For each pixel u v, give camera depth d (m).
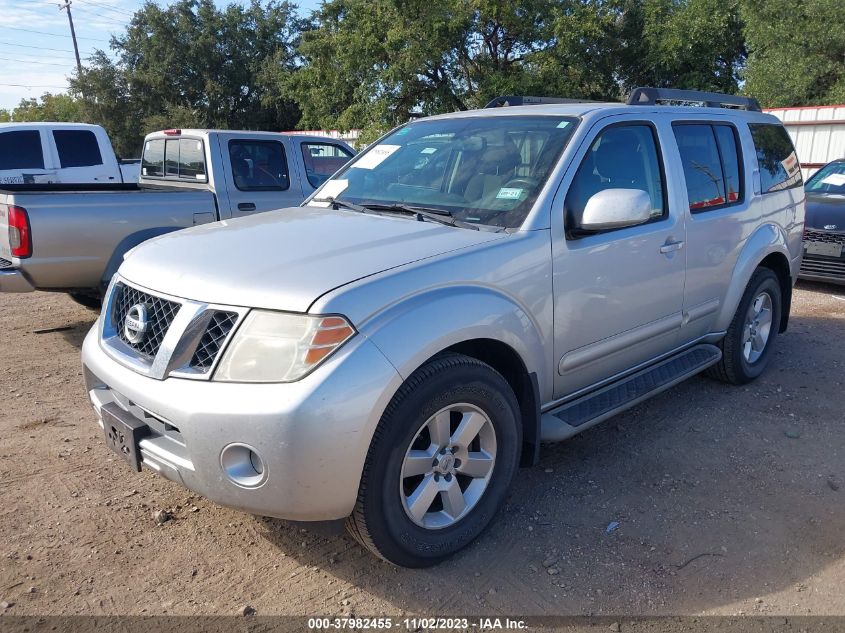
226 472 2.58
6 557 3.07
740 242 4.79
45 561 3.05
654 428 4.47
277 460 2.50
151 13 38.16
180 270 2.95
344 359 2.55
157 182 8.09
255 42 39.72
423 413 2.77
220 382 2.59
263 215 3.89
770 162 5.27
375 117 19.89
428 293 2.85
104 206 5.94
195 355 2.70
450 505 3.00
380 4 18.91
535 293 3.28
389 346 2.64
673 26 22.67
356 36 19.39
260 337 2.59
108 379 2.93
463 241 3.16
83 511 3.45
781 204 5.30
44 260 5.66
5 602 2.78
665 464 3.99
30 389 5.12
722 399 4.96
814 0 21.89
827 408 4.82
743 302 4.96
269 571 3.02
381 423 2.67
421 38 18.84
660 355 4.34
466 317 2.90
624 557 3.12
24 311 7.50
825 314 7.43
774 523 3.39
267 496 2.56
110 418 2.99
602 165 3.76
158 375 2.71
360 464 2.60
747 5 23.19
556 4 20.34
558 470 3.91
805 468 3.95
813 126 16.75
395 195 3.91
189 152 7.43
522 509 3.51
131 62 39.72
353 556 3.13
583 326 3.58
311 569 3.04
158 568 3.03
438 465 2.94
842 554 3.15
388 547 2.81
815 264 8.31
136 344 2.92
